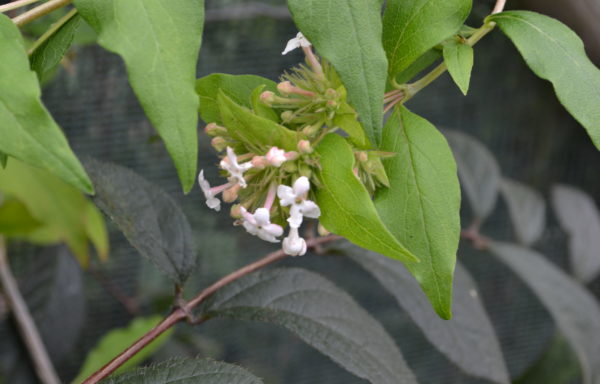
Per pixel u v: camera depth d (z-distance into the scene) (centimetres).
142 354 54
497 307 103
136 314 72
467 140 59
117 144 83
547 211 104
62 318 59
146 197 40
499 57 97
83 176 29
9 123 29
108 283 72
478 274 101
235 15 77
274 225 34
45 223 51
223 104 34
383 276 43
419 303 43
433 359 98
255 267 40
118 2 31
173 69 30
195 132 30
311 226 44
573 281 53
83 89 80
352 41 32
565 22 42
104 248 60
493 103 99
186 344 80
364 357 39
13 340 51
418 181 34
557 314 52
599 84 34
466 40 35
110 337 54
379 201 34
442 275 34
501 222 102
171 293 81
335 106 34
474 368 43
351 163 33
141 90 30
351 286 93
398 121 34
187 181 30
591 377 51
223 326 89
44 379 51
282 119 35
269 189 34
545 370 66
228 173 35
